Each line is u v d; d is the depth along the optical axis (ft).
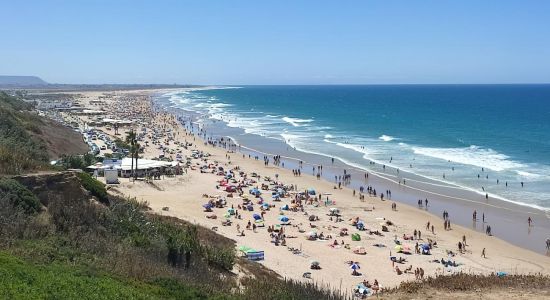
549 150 313.53
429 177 243.60
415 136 387.96
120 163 225.15
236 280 87.25
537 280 87.71
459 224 174.09
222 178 232.53
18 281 56.44
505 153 304.50
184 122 485.56
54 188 93.25
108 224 87.15
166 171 229.04
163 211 162.20
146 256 77.87
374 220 177.06
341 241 151.74
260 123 493.36
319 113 624.59
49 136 261.65
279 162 283.38
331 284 113.09
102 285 60.54
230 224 161.89
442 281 85.76
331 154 308.19
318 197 209.15
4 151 99.19
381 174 252.21
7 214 76.43
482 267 132.36
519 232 165.27
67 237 76.38
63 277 60.75
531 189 217.36
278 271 118.32
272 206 191.21
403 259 136.05
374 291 106.32
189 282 71.15
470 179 237.25
